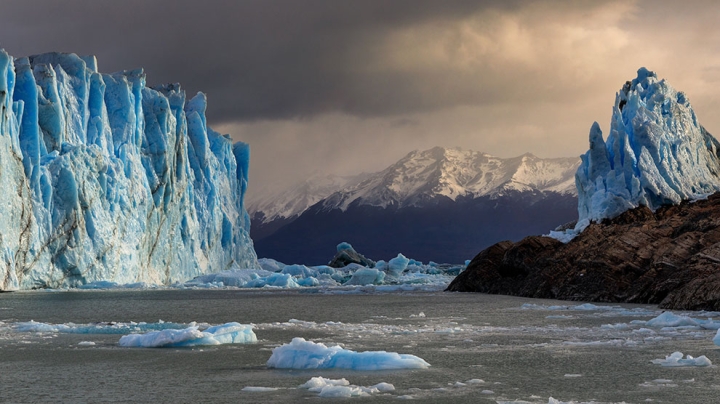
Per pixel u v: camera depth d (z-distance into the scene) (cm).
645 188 5481
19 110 6341
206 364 1983
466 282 6088
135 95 7944
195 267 8794
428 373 1830
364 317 3597
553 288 4941
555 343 2384
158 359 2072
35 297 5491
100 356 2141
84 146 6875
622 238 4803
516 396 1559
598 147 5781
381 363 1895
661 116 5900
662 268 4362
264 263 11575
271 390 1628
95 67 7812
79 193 6719
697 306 3631
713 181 5881
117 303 4903
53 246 6494
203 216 9056
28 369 1931
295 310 4222
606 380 1728
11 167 6044
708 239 4425
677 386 1653
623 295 4419
